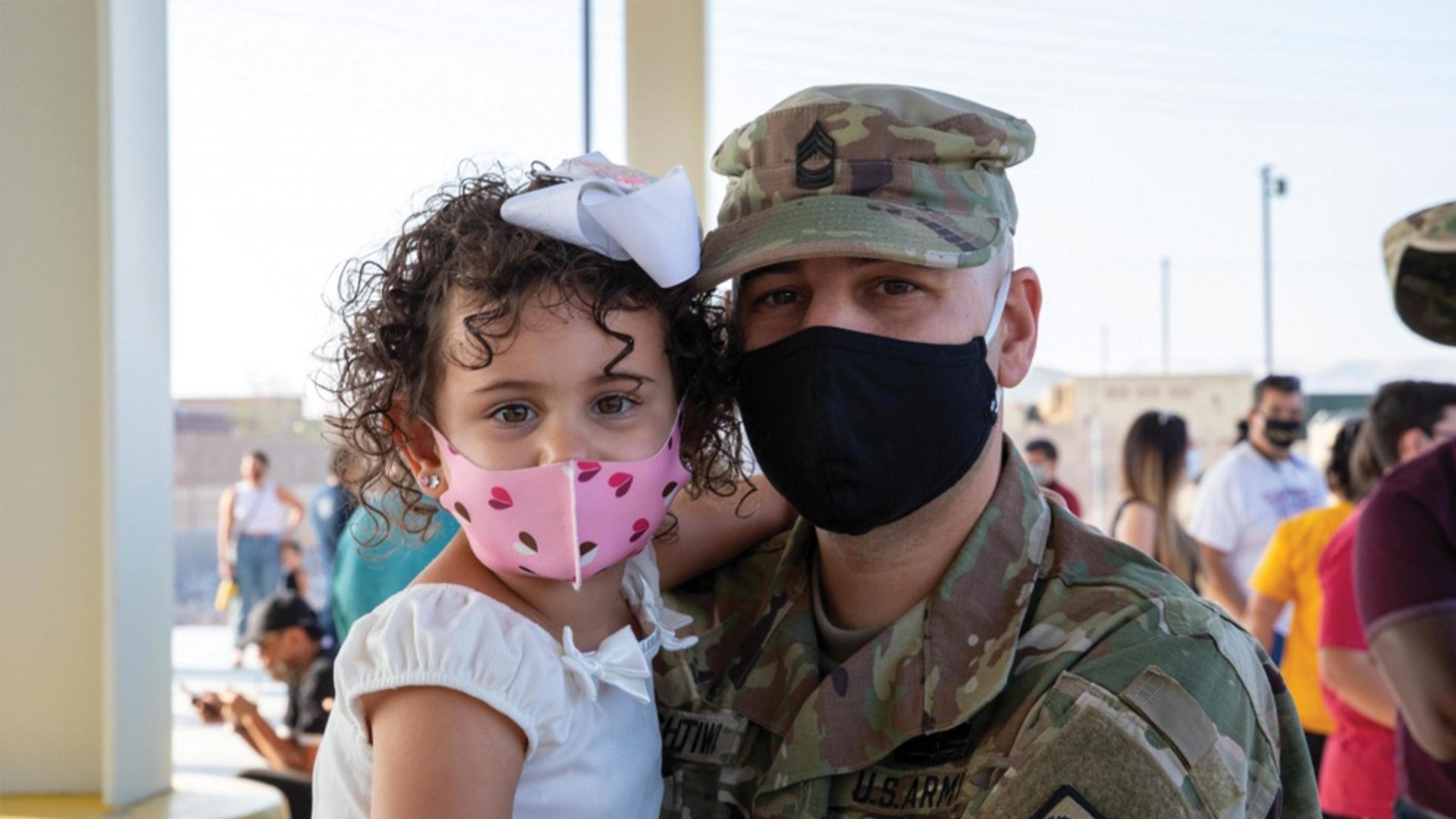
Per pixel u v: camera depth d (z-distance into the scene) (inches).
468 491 42.6
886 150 45.9
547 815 41.6
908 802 44.4
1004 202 48.1
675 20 89.1
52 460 88.0
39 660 88.4
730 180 50.3
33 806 86.0
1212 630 43.6
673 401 44.9
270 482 299.9
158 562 89.5
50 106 87.4
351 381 47.5
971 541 47.3
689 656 51.9
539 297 41.2
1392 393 128.3
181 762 219.6
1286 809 47.0
